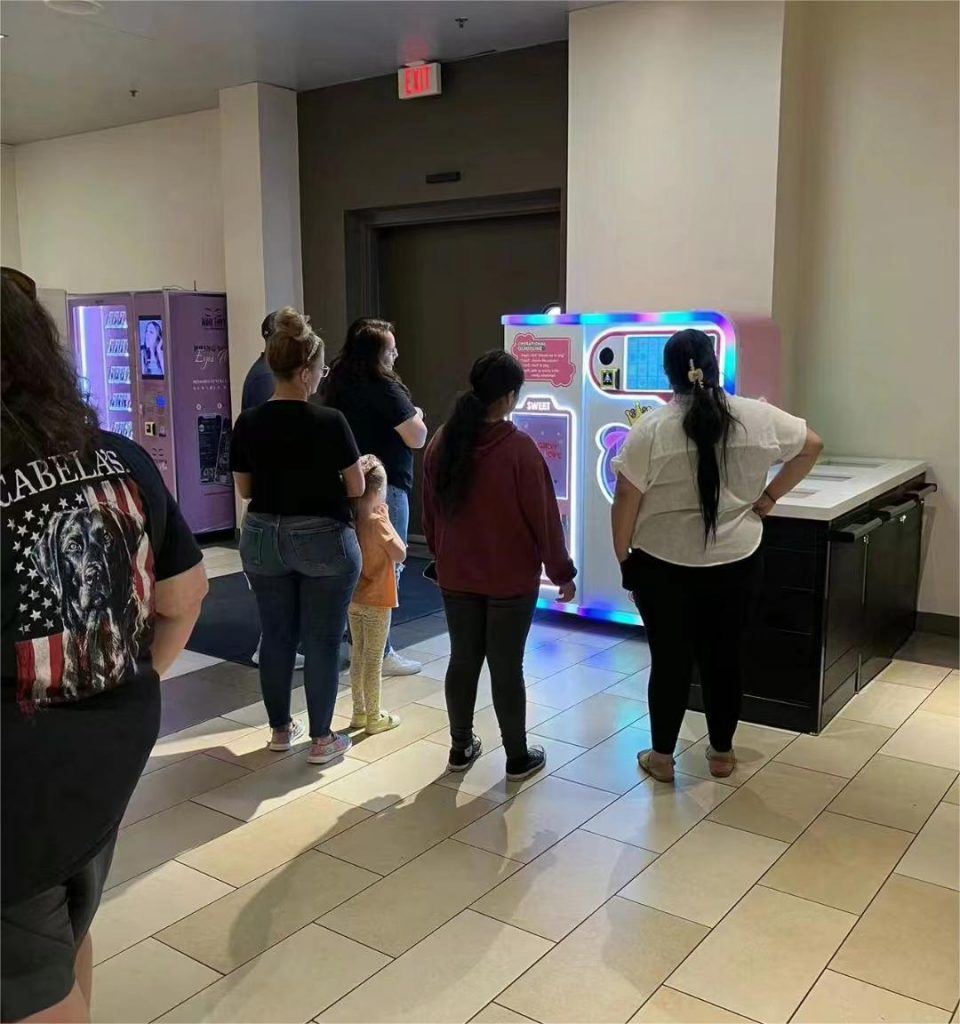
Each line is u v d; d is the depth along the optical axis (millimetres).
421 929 2314
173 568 1511
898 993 2090
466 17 4926
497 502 2836
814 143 4645
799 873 2555
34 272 8477
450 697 3092
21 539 1196
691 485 2771
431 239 6281
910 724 3555
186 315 6590
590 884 2504
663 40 4598
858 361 4676
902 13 4363
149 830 2793
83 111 7020
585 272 5008
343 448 2988
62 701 1258
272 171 6359
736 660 2990
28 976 1240
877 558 3932
